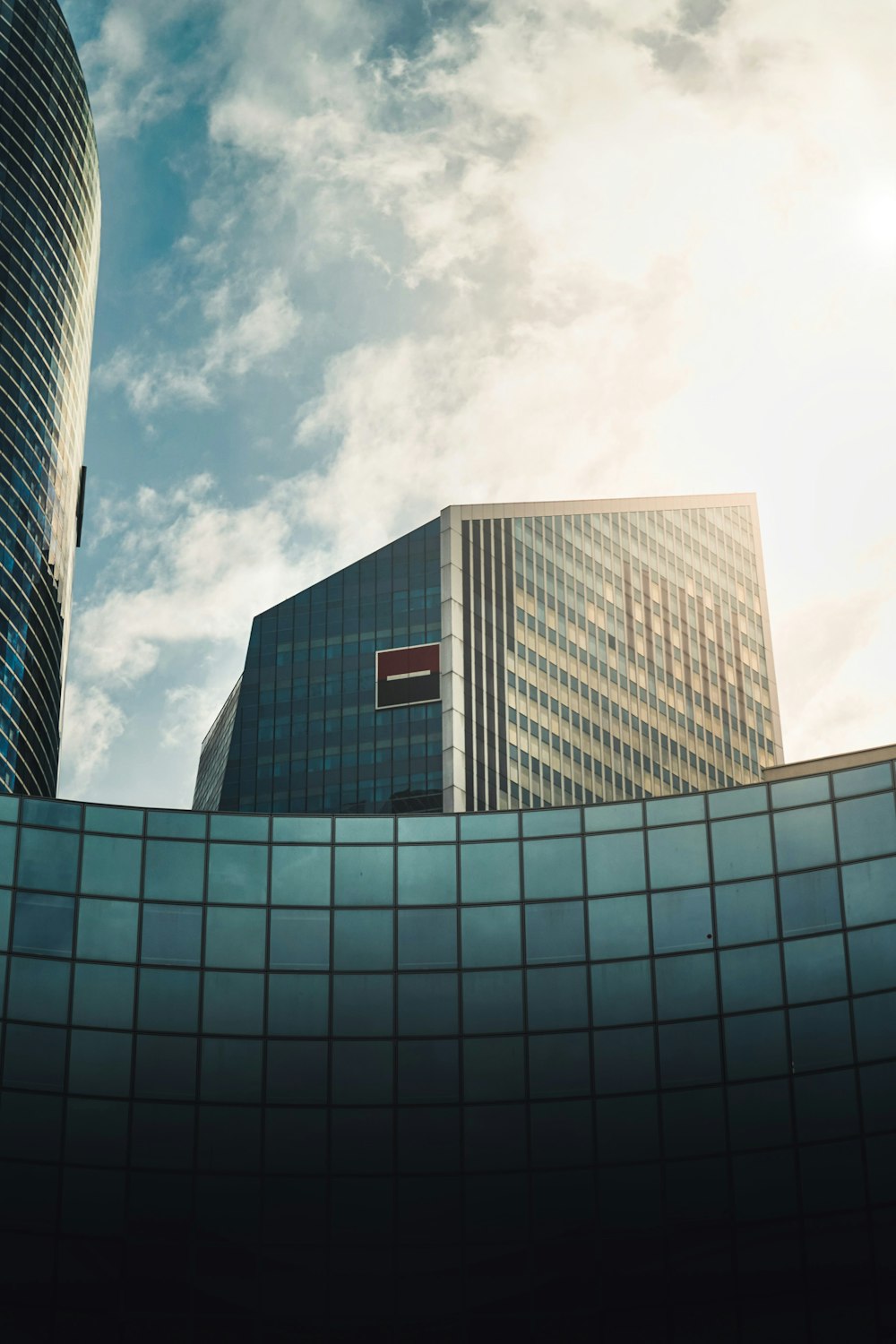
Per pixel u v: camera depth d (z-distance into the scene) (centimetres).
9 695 19250
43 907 7331
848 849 7331
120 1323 6650
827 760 8112
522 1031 7331
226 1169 6994
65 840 7494
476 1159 7075
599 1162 7019
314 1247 6888
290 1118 7131
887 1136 6756
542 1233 6912
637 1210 6906
